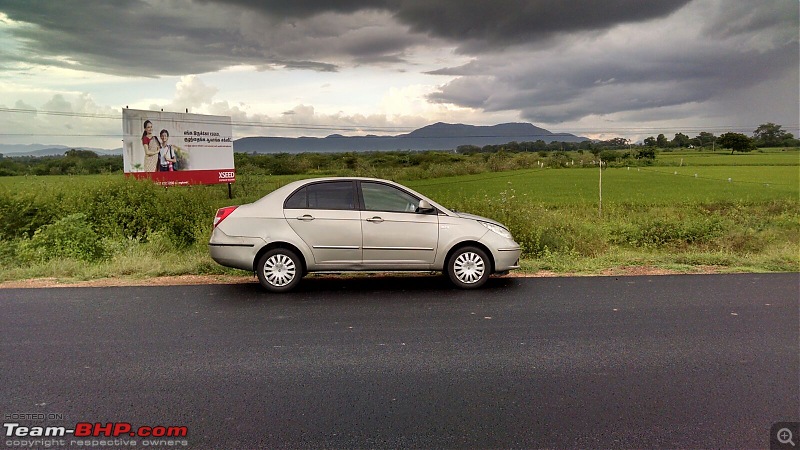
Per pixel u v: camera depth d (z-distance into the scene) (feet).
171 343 17.85
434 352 17.19
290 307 22.57
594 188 121.60
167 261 32.24
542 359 16.60
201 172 96.99
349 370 15.66
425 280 28.35
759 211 79.25
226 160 101.86
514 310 22.25
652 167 204.44
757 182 135.74
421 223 26.22
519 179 153.79
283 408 13.20
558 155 257.75
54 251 34.47
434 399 13.76
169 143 91.50
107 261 33.14
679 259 34.35
